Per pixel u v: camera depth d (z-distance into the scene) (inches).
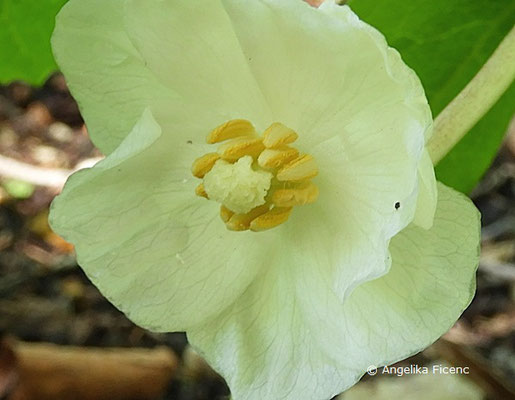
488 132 7.5
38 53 8.1
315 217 5.9
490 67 5.9
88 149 15.9
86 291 13.0
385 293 5.7
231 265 6.0
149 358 11.9
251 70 5.7
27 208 14.6
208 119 6.0
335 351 5.8
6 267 13.4
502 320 12.1
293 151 5.8
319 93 5.7
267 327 6.0
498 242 13.0
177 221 6.0
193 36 5.7
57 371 11.8
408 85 5.2
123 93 6.0
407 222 5.2
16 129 16.3
